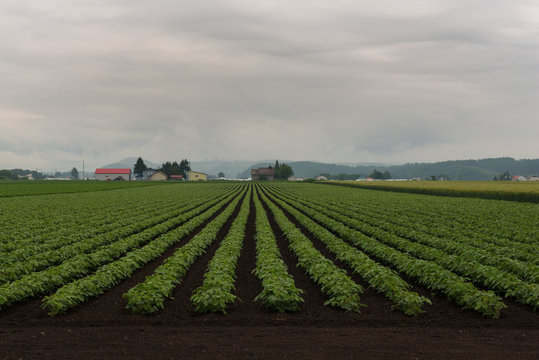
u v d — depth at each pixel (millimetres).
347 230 26719
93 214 39594
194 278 16797
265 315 12227
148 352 9078
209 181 195750
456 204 50219
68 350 9219
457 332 10656
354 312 12469
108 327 11078
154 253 20359
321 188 116000
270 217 40406
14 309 12836
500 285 14141
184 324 11359
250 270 18297
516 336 10320
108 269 15586
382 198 64000
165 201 58250
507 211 40594
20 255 19219
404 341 9852
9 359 8680
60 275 15031
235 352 9062
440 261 17656
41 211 41781
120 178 190500
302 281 16406
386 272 14516
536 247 20891
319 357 8766
